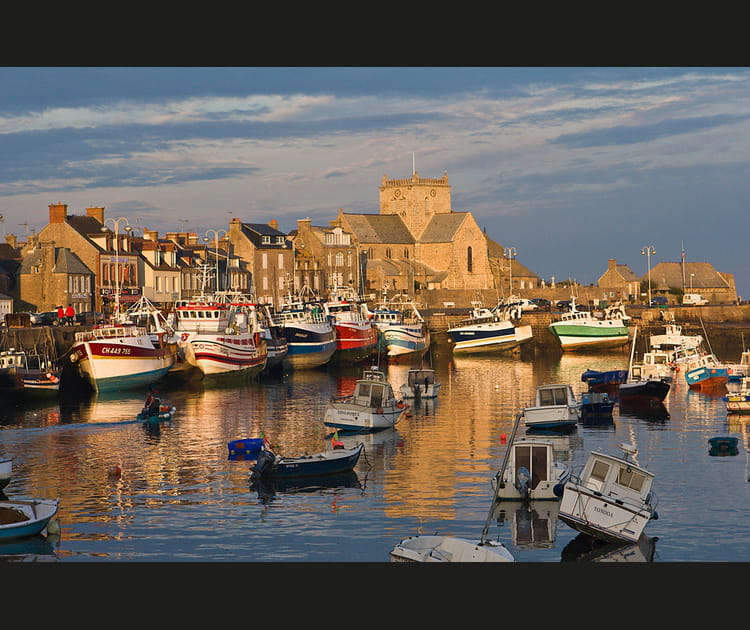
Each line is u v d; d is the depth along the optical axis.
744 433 70.81
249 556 41.38
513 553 41.62
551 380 111.94
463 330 150.75
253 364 106.69
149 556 41.44
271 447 62.78
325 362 126.94
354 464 57.38
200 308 108.75
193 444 65.81
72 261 133.50
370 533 44.44
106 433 70.06
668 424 75.38
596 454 45.03
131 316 113.50
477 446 65.31
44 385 85.75
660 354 112.38
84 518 47.06
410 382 95.00
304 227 198.12
